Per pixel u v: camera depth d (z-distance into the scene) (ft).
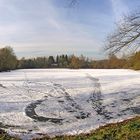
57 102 117.19
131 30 47.73
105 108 102.53
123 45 48.73
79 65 510.17
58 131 70.23
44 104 112.37
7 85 181.06
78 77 239.30
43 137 61.87
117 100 117.19
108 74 271.90
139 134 42.42
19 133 68.03
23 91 151.23
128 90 141.79
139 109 98.17
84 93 140.56
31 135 65.92
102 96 129.59
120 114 90.94
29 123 80.53
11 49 451.12
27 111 98.22
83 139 49.55
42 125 77.82
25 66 566.36
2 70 409.08
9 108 103.19
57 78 232.32
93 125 75.77
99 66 454.81
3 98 126.41
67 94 138.92
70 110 100.22
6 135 60.90
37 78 235.61
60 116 90.48
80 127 73.92
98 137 46.47
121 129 48.70
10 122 81.51
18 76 266.77
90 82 191.62
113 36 49.14
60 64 607.78
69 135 60.70
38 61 596.70
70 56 583.99
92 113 94.17
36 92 147.33
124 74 266.98
